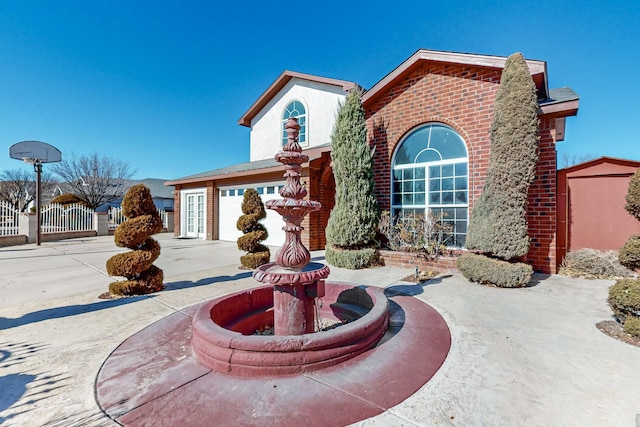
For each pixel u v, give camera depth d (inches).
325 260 336.8
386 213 318.7
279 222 484.7
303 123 587.5
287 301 131.6
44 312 180.4
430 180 314.7
